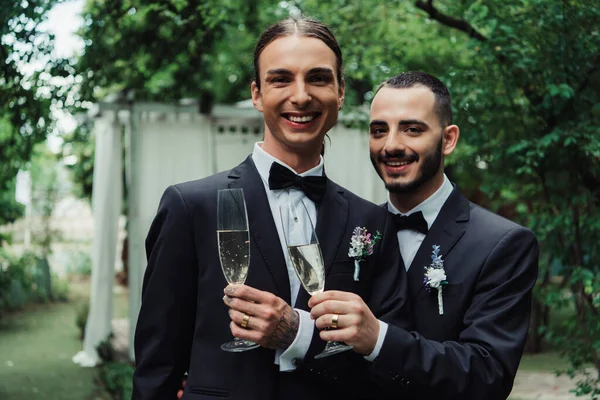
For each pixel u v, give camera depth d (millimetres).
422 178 2609
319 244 2303
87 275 18016
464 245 2568
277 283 2238
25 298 12844
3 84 5875
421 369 2148
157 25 6887
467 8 4926
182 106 7445
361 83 7910
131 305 7496
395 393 2213
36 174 14633
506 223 2578
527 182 5332
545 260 5684
